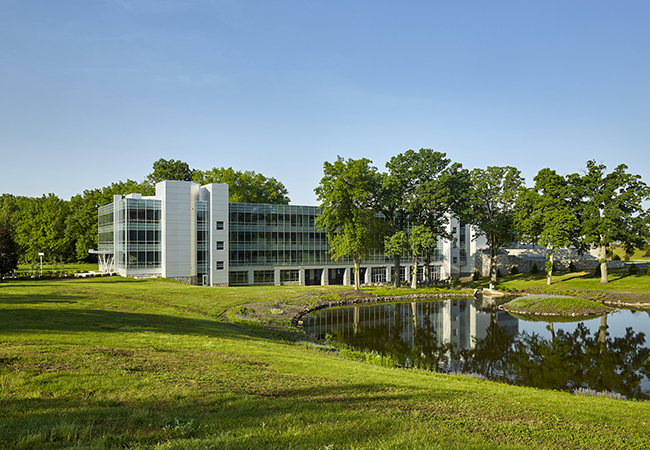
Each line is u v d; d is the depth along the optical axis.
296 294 50.75
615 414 12.90
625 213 59.03
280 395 11.43
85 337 16.50
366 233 57.47
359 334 33.56
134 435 7.37
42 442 6.76
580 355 27.34
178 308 31.61
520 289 62.88
